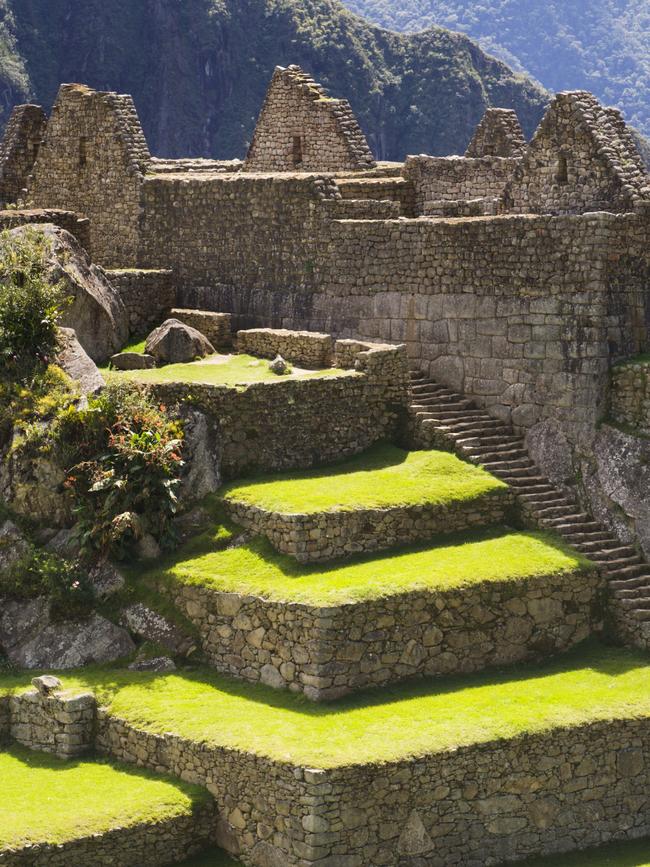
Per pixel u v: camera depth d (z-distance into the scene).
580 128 45.97
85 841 34.16
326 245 47.78
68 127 54.62
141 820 34.75
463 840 35.31
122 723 37.16
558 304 43.19
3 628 40.31
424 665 38.19
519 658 39.44
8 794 35.66
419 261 45.78
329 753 34.59
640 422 42.12
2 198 57.81
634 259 43.22
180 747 36.12
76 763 37.28
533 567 39.91
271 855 34.69
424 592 38.06
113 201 53.09
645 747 36.94
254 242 49.41
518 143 56.59
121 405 41.44
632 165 45.88
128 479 40.53
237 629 38.47
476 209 47.59
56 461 41.03
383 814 34.53
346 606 37.09
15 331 43.06
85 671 39.31
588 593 40.41
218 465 42.19
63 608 40.09
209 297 50.53
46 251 45.81
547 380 43.47
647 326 43.56
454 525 41.59
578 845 36.38
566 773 36.19
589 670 39.22
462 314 45.06
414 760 34.69
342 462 43.81
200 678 38.62
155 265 51.84
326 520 39.69
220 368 45.50
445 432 43.91
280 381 42.97
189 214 50.94
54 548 40.91
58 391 42.34
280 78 55.62
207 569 39.72
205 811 35.50
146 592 39.97
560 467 43.19
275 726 35.91
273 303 49.06
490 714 36.47
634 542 41.69
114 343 47.66
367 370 44.09
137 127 53.19
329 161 54.44
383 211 47.47
